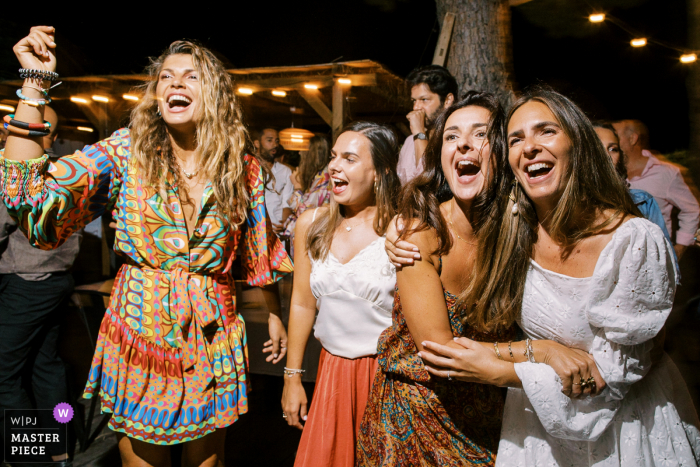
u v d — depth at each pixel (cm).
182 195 171
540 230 131
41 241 158
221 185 171
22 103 145
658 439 130
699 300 273
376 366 171
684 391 141
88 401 329
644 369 124
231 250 182
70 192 156
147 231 167
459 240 141
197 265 172
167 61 171
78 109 777
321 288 174
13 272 251
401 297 138
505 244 133
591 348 128
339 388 170
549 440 135
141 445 173
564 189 123
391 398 148
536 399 124
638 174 328
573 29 530
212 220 171
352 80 657
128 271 171
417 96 312
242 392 181
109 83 744
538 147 121
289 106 827
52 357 274
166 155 171
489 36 375
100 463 265
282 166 529
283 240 407
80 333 408
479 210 138
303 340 188
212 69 173
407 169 306
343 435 168
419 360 142
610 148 233
